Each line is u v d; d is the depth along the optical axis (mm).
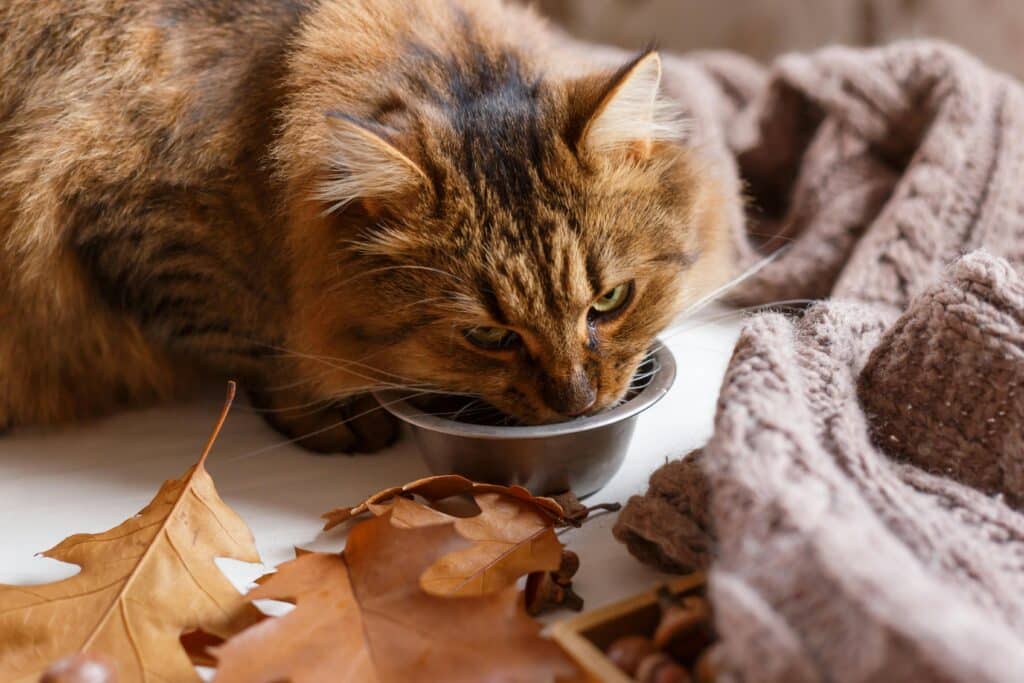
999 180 606
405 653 427
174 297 559
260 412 594
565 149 498
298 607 439
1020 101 632
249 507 526
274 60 534
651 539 458
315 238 515
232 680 415
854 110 657
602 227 499
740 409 428
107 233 546
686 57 786
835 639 365
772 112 688
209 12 545
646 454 550
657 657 403
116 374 596
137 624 443
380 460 558
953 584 404
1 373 572
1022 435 456
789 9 863
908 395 478
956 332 466
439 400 547
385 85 519
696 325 632
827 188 651
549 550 470
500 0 608
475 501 493
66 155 541
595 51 716
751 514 395
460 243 489
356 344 531
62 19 548
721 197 587
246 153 529
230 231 538
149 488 540
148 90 538
